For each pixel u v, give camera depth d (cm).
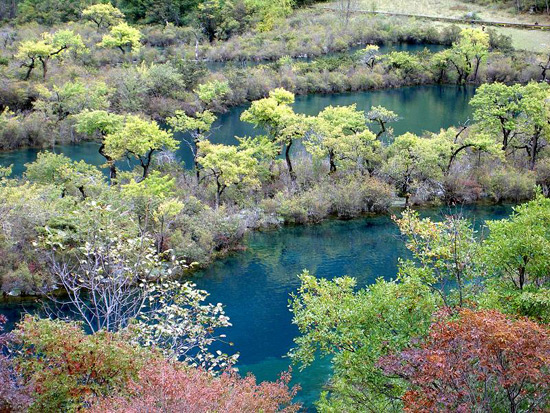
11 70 7394
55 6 10875
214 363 1841
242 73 8506
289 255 4259
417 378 1285
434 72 9619
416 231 2078
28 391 1355
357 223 4850
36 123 6203
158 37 10638
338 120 5591
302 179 5272
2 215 3466
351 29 11250
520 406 1343
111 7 10256
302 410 2444
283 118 5228
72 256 3381
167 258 3844
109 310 1805
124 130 4725
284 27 11412
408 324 1752
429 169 5197
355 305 1855
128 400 1346
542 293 1659
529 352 1143
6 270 3397
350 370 1762
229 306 3531
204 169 4959
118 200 3841
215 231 4200
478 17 11638
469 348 1203
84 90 6662
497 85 5750
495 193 5231
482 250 1911
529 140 5906
